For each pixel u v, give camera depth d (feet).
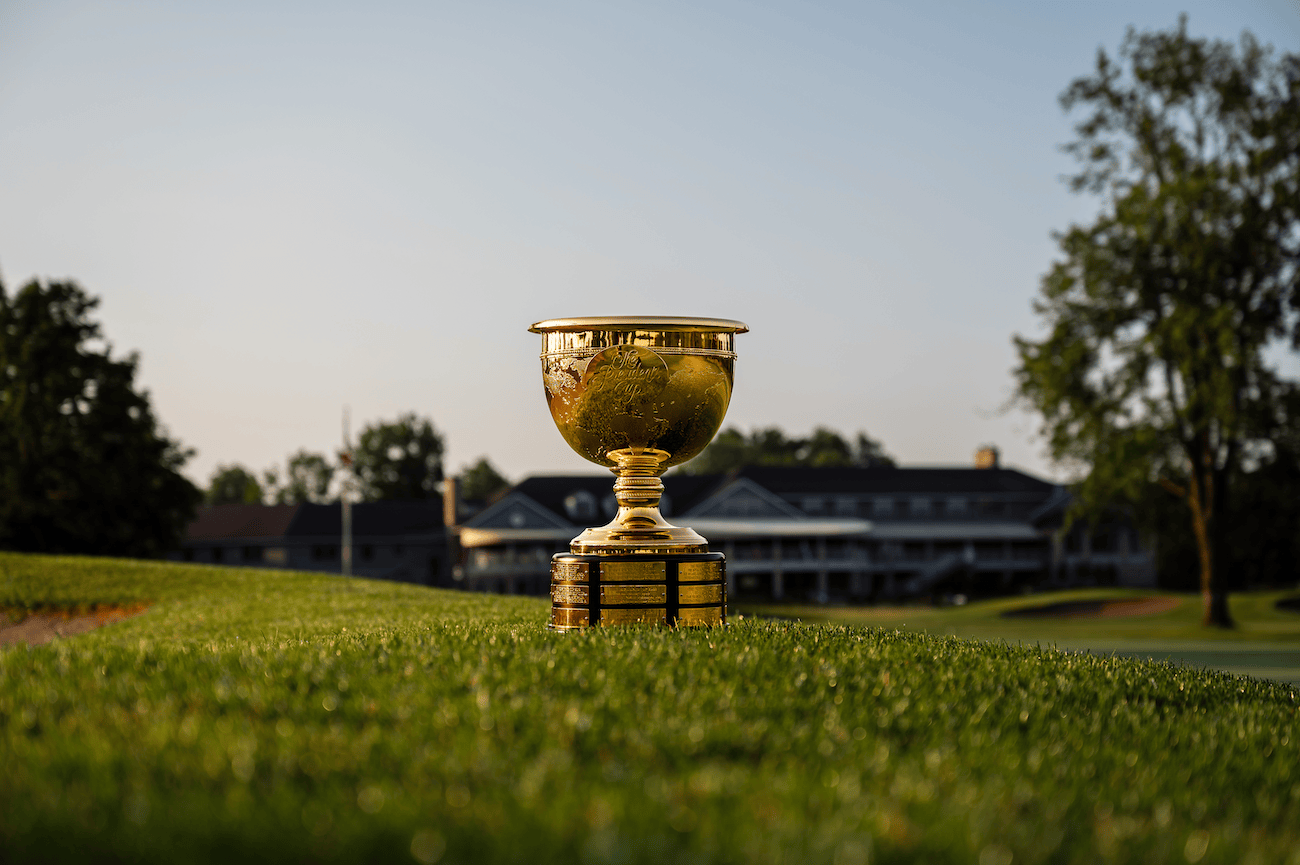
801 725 16.35
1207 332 120.26
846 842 10.82
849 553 234.79
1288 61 121.60
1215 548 128.57
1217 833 12.94
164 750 13.44
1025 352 127.95
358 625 35.24
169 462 176.96
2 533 162.91
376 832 10.69
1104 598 175.01
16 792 11.48
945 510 243.81
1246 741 18.60
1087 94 127.03
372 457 373.40
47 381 165.89
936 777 14.07
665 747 14.74
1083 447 126.00
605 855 10.07
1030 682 21.35
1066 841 12.13
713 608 25.86
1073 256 125.70
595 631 24.12
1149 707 20.25
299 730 14.94
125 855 9.93
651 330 25.12
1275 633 112.27
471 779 12.78
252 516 260.42
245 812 11.09
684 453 26.30
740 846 10.66
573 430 26.07
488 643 22.80
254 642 28.07
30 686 17.34
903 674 20.90
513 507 230.48
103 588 74.64
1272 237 120.26
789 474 247.09
